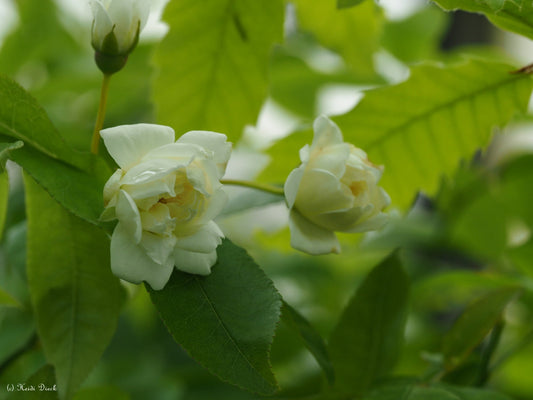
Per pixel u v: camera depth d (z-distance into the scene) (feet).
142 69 2.39
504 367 2.30
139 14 1.52
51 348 1.57
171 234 1.38
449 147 1.74
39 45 2.58
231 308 1.41
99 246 1.57
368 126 1.73
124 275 1.38
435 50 2.98
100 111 1.53
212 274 1.43
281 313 1.47
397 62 2.78
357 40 1.95
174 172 1.38
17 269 1.71
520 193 2.52
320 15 1.92
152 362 2.53
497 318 1.67
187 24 1.71
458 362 1.68
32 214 1.55
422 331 2.57
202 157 1.38
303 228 1.47
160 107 1.76
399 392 1.61
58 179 1.43
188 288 1.42
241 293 1.42
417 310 2.81
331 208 1.46
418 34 2.72
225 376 1.39
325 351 1.57
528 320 2.22
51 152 1.45
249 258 1.44
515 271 2.49
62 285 1.57
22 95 1.44
